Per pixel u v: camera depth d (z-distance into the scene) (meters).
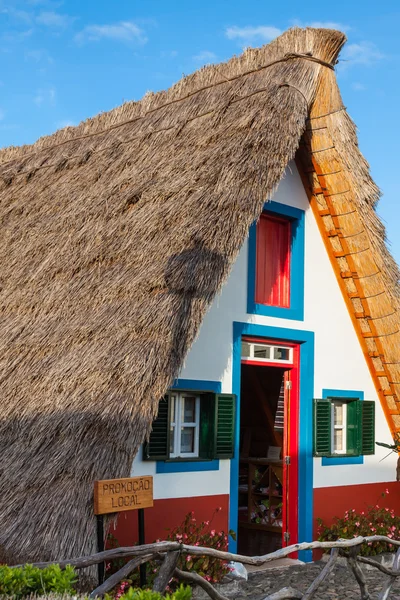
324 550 9.19
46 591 4.12
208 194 7.43
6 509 5.62
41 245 8.60
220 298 8.41
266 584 7.86
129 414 5.82
